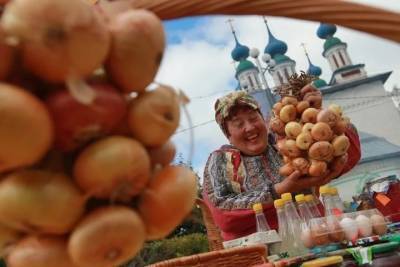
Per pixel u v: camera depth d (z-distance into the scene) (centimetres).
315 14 55
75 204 49
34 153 46
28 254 51
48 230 50
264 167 188
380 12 53
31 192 48
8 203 48
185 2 56
